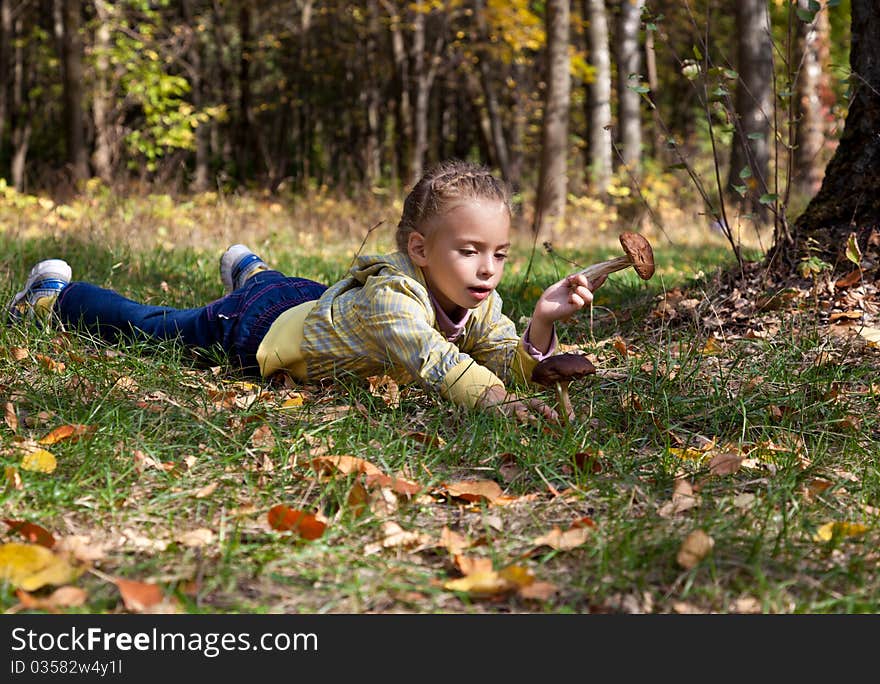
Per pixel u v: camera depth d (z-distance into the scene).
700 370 3.45
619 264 2.89
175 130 17.56
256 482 2.37
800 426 2.89
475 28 19.42
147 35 18.62
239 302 3.44
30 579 1.81
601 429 2.84
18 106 21.89
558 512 2.28
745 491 2.41
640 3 15.12
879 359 3.49
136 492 2.29
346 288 3.24
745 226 9.61
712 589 1.91
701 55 4.35
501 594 1.89
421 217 2.91
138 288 5.25
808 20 4.13
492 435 2.66
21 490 2.20
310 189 17.66
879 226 4.16
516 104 23.55
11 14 20.36
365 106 27.58
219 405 3.00
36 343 3.46
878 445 2.73
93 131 18.45
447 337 3.11
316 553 2.01
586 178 15.38
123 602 1.81
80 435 2.54
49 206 9.06
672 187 14.90
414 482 2.40
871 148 4.23
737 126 4.36
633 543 2.04
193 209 10.70
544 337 2.98
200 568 1.94
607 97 15.20
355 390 3.15
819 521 2.24
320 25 26.09
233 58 26.19
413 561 2.04
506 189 2.92
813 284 4.06
